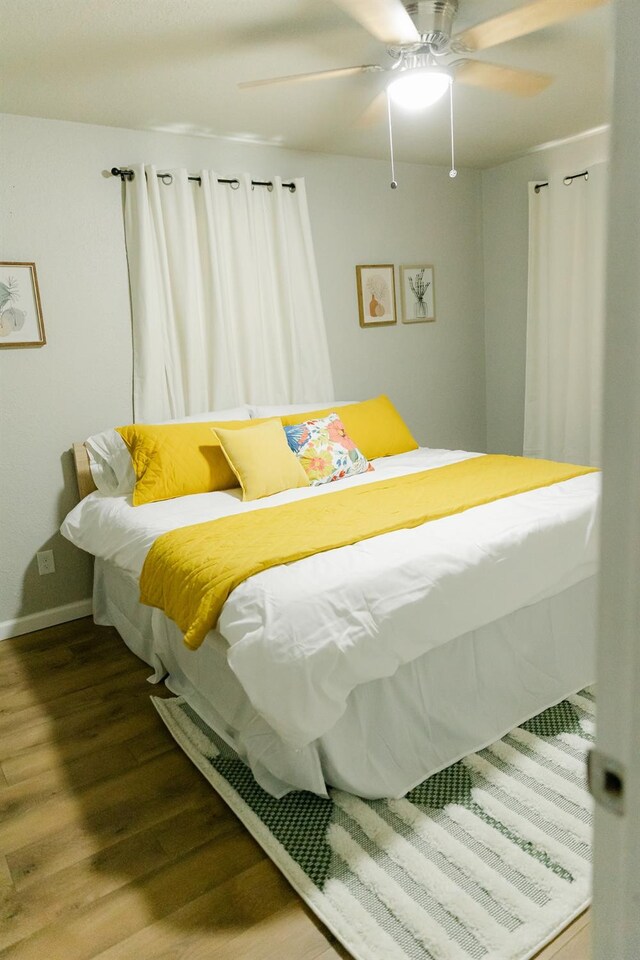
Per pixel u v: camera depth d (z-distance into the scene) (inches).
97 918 58.7
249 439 114.7
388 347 172.4
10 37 87.4
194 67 100.0
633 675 15.8
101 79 102.0
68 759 83.1
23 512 122.4
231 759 80.1
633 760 16.1
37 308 118.8
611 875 17.1
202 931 56.6
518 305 182.2
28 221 116.8
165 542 88.1
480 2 86.7
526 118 136.9
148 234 127.0
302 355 151.9
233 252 138.0
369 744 70.9
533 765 73.7
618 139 14.3
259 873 62.6
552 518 85.1
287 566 73.9
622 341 14.9
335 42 94.7
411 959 52.0
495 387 194.7
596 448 162.1
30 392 120.6
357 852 63.1
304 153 149.7
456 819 66.4
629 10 13.7
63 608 128.4
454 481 108.6
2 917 59.5
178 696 95.4
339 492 107.3
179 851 66.1
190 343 133.3
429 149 155.4
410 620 68.9
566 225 160.9
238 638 66.1
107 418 129.2
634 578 15.4
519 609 83.0
